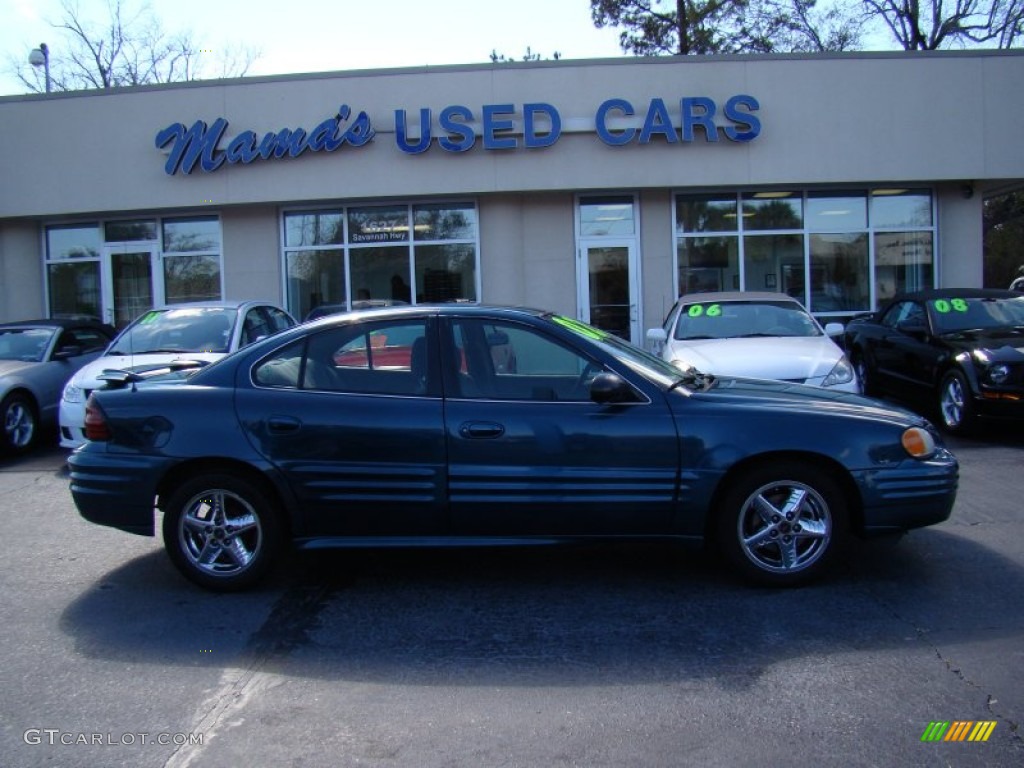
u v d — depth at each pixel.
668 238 14.26
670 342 9.05
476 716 3.47
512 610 4.64
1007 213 30.84
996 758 3.11
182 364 7.20
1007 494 6.80
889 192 14.43
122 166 13.91
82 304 14.89
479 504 4.73
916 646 4.06
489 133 13.33
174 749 3.26
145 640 4.30
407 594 4.91
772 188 14.30
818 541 4.76
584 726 3.38
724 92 13.49
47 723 3.47
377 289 14.44
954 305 10.22
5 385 9.42
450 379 4.84
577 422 4.70
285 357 4.97
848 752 3.16
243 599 4.87
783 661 3.93
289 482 4.79
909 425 4.83
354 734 3.35
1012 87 13.64
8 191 14.10
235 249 14.44
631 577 5.11
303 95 13.56
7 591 5.06
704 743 3.24
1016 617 4.38
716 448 4.66
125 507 4.86
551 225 14.23
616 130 13.38
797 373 7.76
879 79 13.59
